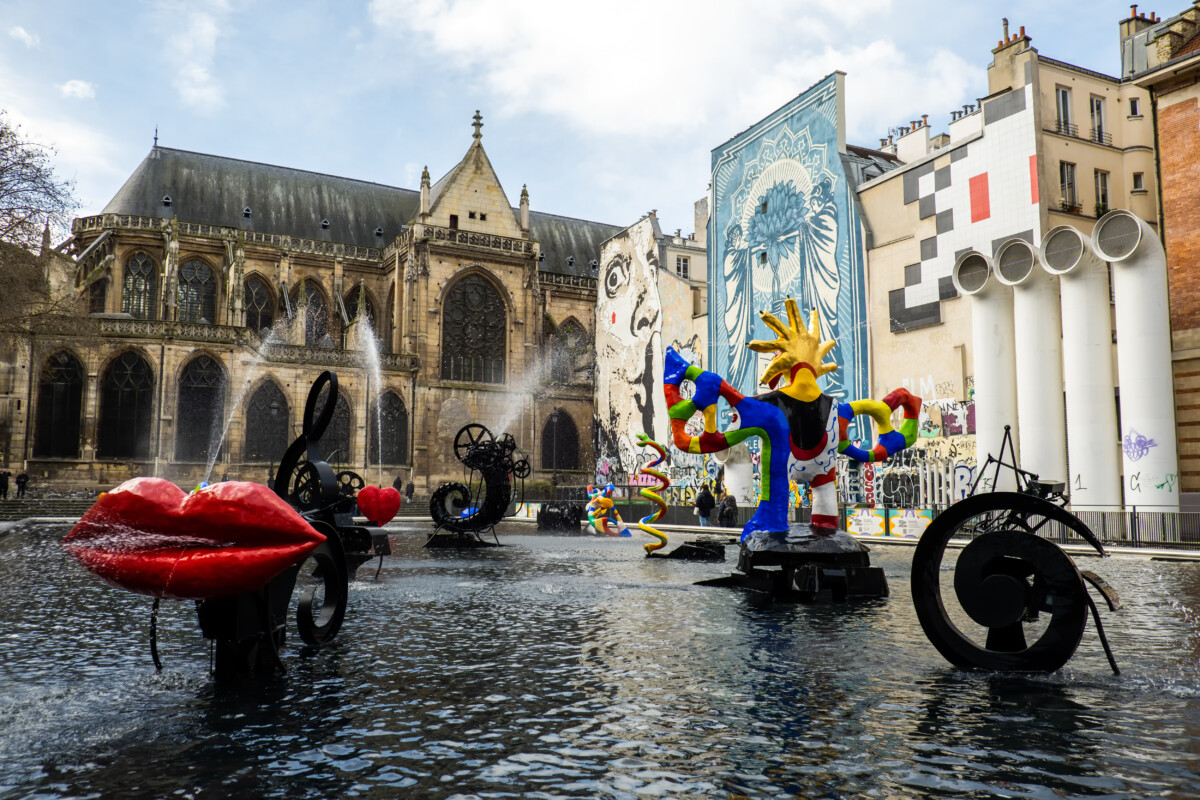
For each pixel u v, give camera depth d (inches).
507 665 347.9
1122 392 1172.5
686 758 226.7
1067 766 219.6
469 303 3221.0
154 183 3161.9
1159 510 1107.3
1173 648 389.1
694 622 470.3
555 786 205.3
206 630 311.0
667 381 674.2
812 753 230.8
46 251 1636.3
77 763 220.2
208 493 281.3
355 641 402.0
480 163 3321.9
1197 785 205.6
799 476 673.6
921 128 2273.6
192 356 2581.2
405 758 226.1
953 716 268.1
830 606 545.3
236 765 219.0
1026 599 333.4
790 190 2032.5
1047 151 1519.4
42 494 2341.3
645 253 2576.3
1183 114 1332.4
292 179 3496.6
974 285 1362.0
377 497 845.8
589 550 1041.5
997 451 1331.2
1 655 365.4
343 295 3339.1
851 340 1839.3
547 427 3316.9
